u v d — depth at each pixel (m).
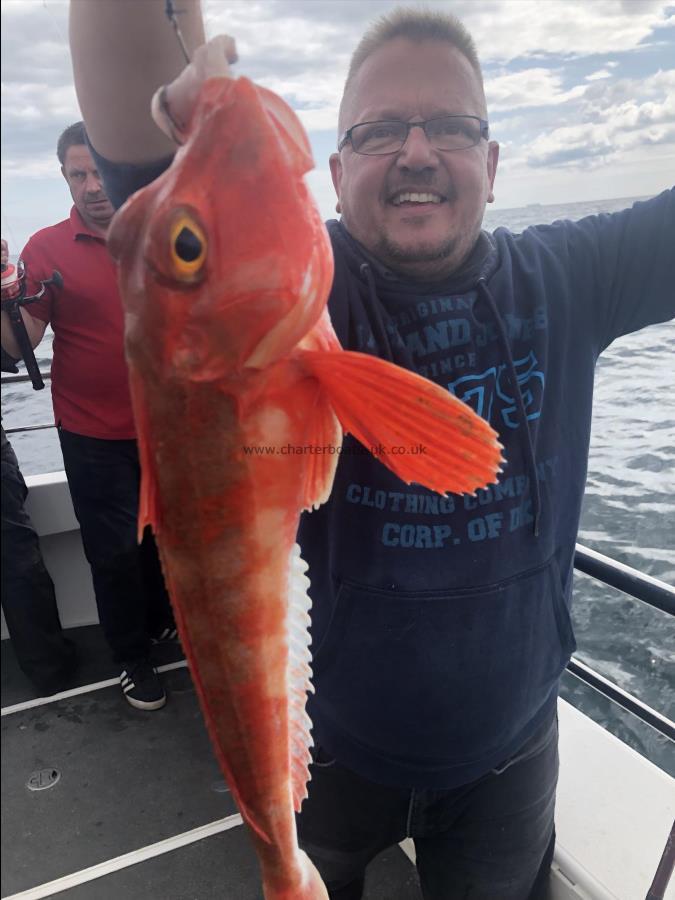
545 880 2.02
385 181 1.38
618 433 8.00
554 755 1.77
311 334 0.92
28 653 3.30
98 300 2.86
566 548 1.66
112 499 3.12
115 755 3.01
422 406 0.84
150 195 0.81
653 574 5.75
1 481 3.09
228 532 0.89
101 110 1.02
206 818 2.68
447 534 1.45
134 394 0.85
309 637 1.02
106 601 3.21
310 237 0.82
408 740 1.55
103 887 2.41
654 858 2.02
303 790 1.07
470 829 1.69
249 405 0.86
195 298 0.80
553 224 1.75
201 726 3.18
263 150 0.79
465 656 1.49
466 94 1.36
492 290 1.54
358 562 1.47
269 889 1.09
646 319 1.72
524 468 1.51
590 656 5.39
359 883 1.87
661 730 2.07
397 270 1.48
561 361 1.60
